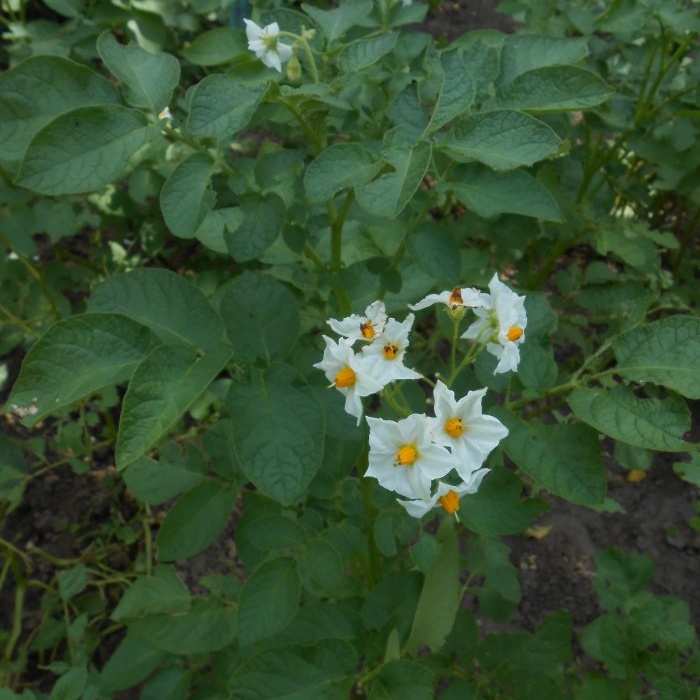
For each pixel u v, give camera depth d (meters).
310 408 0.32
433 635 0.37
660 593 0.60
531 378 0.35
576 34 0.62
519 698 0.40
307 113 0.38
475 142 0.32
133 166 0.64
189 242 0.76
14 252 0.63
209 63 0.44
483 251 0.63
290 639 0.38
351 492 0.41
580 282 0.68
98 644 0.56
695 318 0.32
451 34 0.96
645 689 0.50
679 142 0.61
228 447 0.40
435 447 0.30
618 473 0.67
